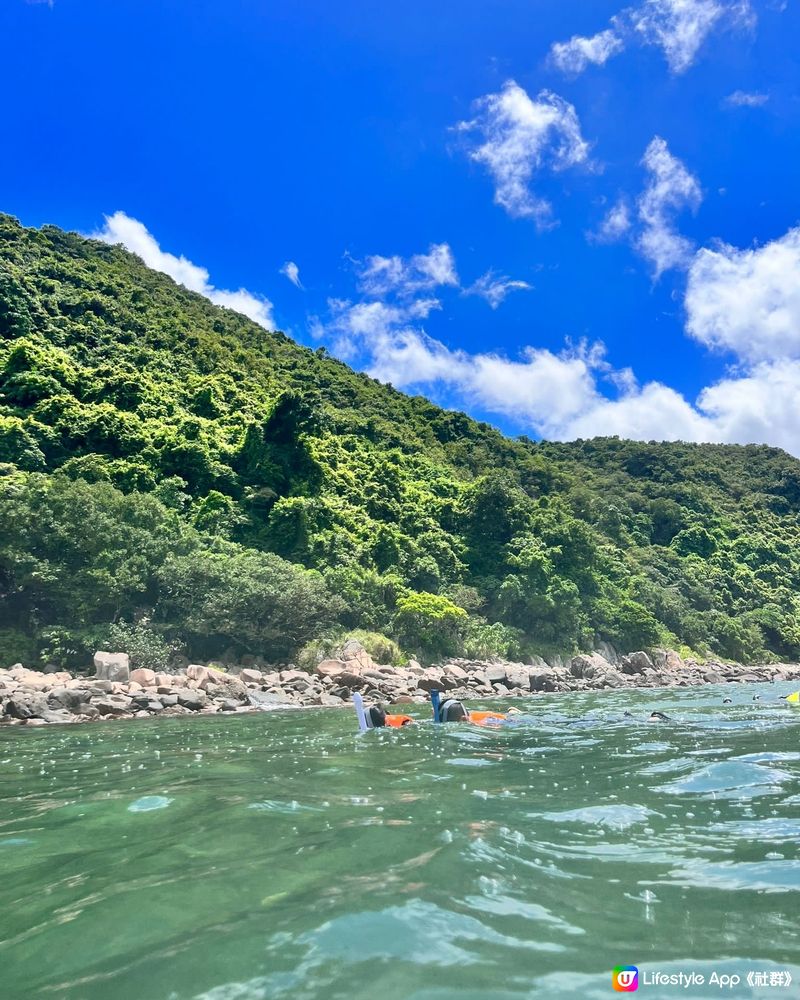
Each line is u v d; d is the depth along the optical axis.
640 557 69.25
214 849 4.08
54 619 26.98
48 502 26.67
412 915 2.94
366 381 101.69
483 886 3.31
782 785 5.77
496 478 57.12
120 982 2.41
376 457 67.56
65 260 77.31
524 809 5.02
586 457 117.50
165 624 27.06
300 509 42.56
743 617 63.75
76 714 16.12
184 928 2.87
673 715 13.36
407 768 7.14
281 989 2.31
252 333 98.75
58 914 3.12
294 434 52.75
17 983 2.45
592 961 2.52
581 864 3.66
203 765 7.71
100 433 42.88
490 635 40.88
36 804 5.73
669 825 4.48
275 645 29.02
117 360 57.97
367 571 41.38
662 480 106.12
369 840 4.16
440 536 53.03
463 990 2.29
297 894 3.23
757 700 19.22
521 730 10.86
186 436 48.38
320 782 6.35
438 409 95.31
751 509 100.56
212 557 31.64
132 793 6.05
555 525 55.47
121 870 3.74
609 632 49.03
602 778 6.29
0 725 14.55
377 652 32.56
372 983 2.34
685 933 2.77
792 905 3.06
